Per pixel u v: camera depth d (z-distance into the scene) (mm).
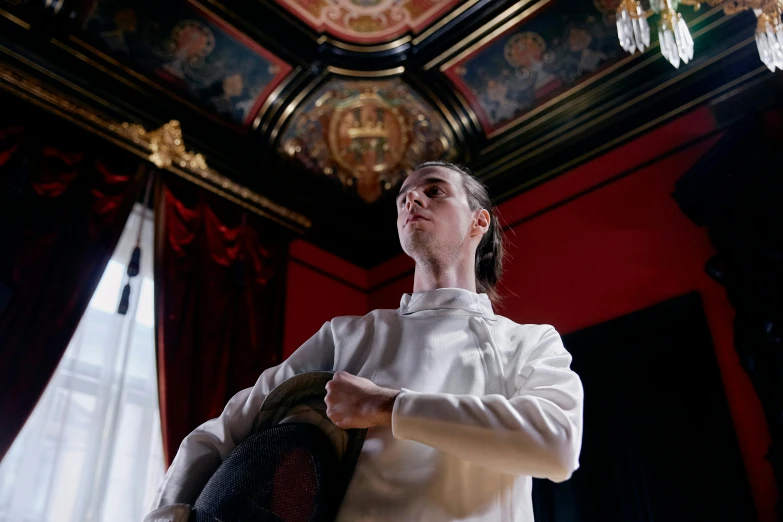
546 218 4910
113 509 3750
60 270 4008
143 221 4641
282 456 1076
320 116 5273
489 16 4508
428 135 5371
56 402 3787
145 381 4258
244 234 5176
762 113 4164
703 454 3469
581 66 4738
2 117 4203
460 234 1414
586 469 3811
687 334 3807
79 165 4414
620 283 4281
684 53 2883
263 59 4805
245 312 4875
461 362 1203
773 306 3250
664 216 4312
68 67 4465
